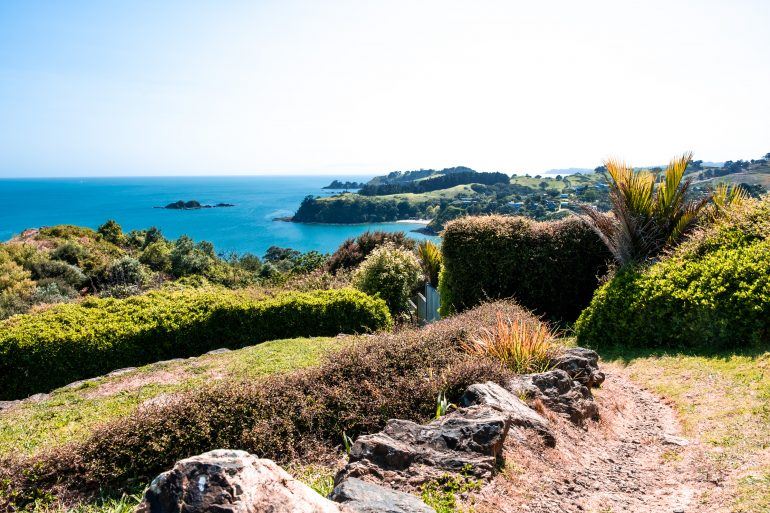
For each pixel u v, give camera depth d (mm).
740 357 6039
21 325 9312
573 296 11211
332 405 5086
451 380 5145
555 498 3541
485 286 11414
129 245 34188
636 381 6434
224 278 26328
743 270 6754
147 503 2309
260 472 2434
